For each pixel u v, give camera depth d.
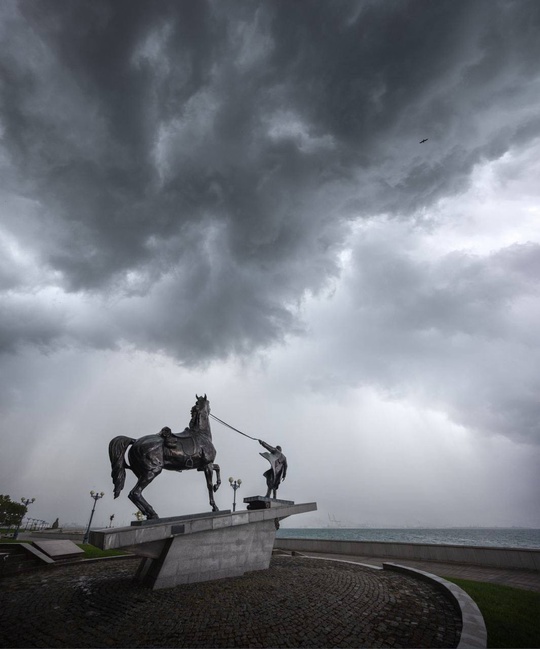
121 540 10.03
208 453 13.51
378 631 7.46
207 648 6.74
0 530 40.62
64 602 9.50
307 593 9.88
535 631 7.13
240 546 12.74
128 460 12.06
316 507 15.61
